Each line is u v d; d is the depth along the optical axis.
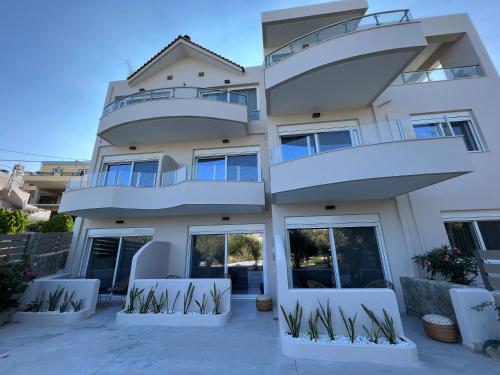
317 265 7.31
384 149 5.42
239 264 8.52
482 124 7.58
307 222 7.62
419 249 6.76
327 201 7.57
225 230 8.84
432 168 5.11
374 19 6.57
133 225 9.40
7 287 5.81
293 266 7.43
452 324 4.37
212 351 4.10
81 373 3.35
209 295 6.27
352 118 8.16
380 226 7.23
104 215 9.30
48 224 12.74
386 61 6.31
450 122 7.92
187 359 3.78
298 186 6.20
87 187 8.48
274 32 9.83
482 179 7.05
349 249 7.28
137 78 11.36
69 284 6.70
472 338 3.97
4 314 5.79
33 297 6.53
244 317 6.25
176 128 9.22
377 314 4.33
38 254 8.32
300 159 6.31
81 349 4.21
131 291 6.34
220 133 9.56
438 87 8.12
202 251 8.84
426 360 3.64
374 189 6.27
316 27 9.60
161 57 11.11
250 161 9.57
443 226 6.89
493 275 4.39
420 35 6.00
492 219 6.84
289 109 8.28
